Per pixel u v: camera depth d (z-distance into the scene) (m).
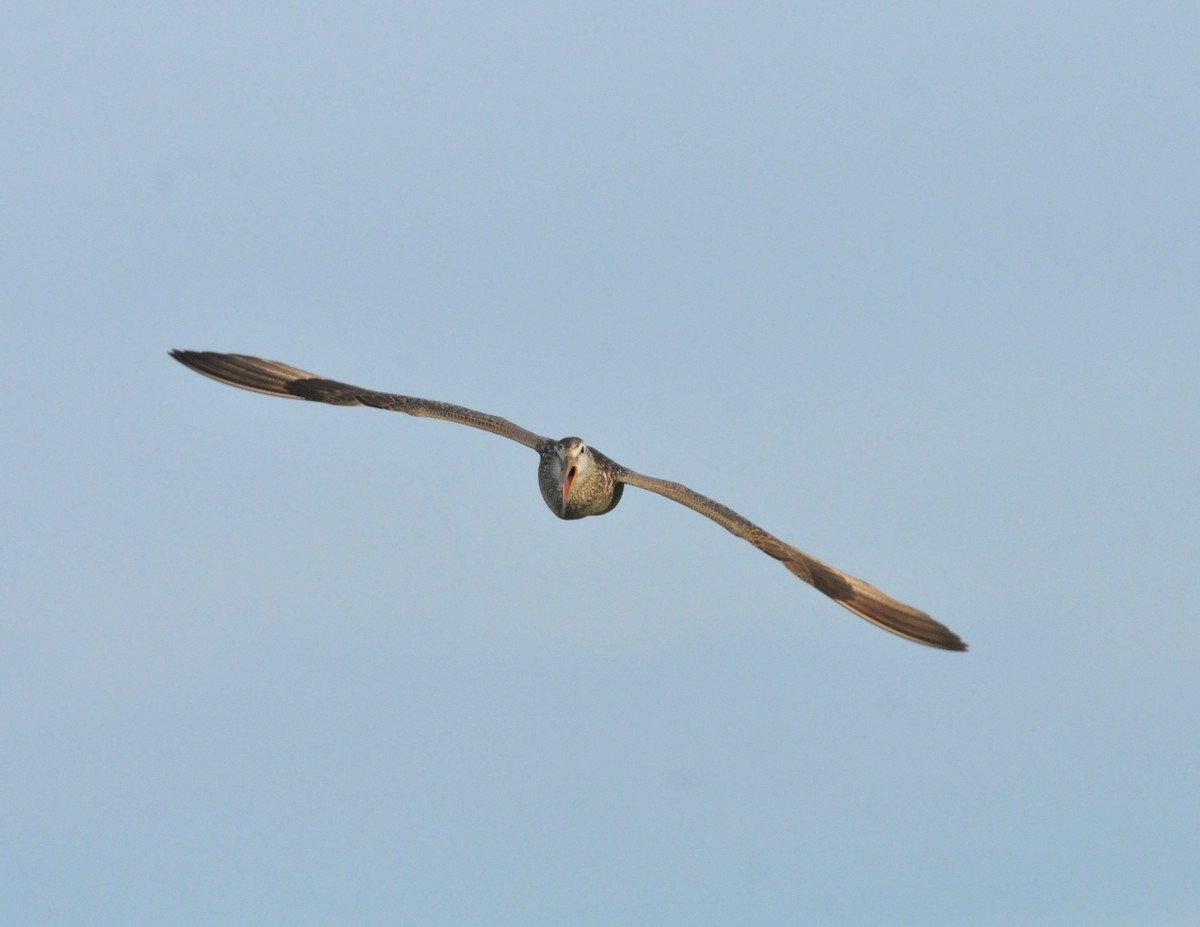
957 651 18.80
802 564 19.59
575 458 22.09
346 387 24.03
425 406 23.61
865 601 19.28
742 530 20.14
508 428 23.19
